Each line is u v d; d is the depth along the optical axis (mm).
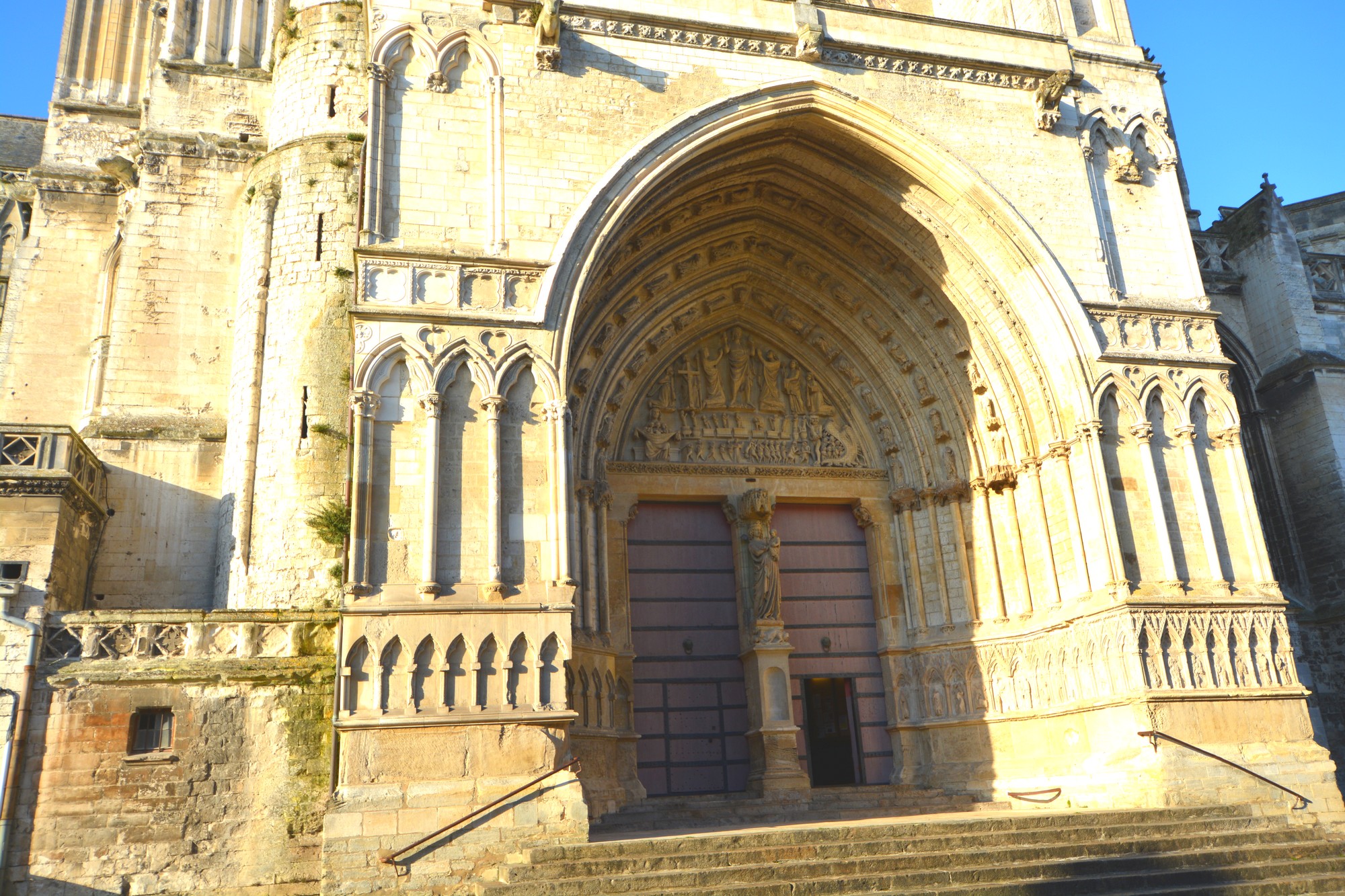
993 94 24766
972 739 24484
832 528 27266
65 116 30969
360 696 17125
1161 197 25469
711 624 25656
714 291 26750
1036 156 24562
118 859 16922
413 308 19125
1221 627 21875
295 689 18500
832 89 23297
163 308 25844
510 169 20562
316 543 21906
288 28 27031
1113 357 23219
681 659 25141
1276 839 18375
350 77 25828
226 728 18016
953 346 25906
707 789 24250
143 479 24328
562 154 20984
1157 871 16438
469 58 21219
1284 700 21594
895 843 16688
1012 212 23672
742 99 22438
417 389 18812
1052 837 17516
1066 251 24000
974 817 18219
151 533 24016
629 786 22906
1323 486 31109
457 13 21328
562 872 15477
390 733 16969
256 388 23766
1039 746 23297
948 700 24984
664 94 22047
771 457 26891
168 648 18391
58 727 17344
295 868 17594
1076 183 24656
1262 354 33469
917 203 24547
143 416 24906
